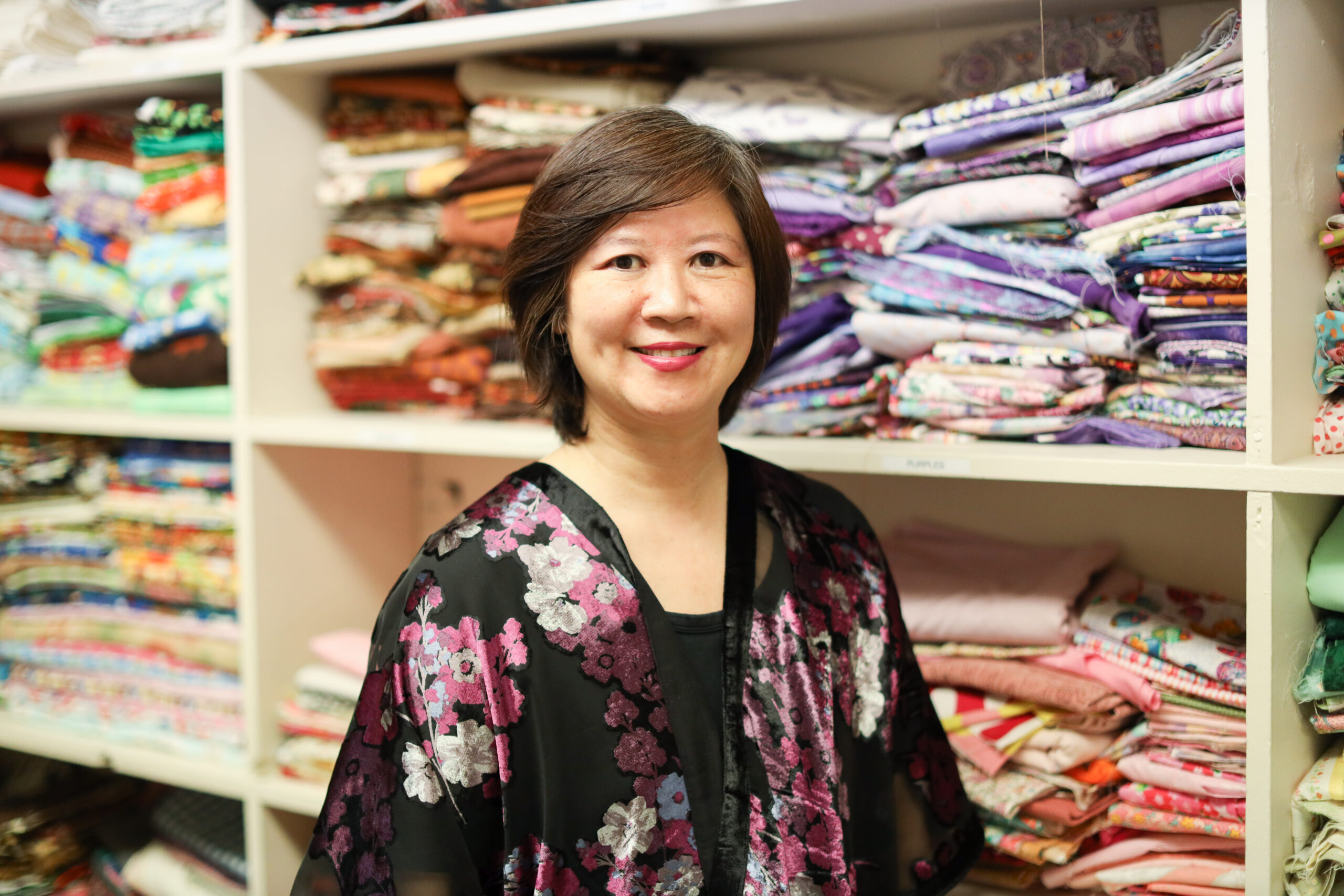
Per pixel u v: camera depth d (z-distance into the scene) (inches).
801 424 53.4
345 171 66.7
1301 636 43.1
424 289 65.3
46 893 76.2
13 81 71.7
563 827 37.7
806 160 55.1
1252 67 39.4
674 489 42.2
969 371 50.0
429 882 36.9
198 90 70.1
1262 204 39.6
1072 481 44.4
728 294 38.8
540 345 42.0
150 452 73.0
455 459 77.5
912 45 58.9
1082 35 52.6
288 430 63.1
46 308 76.5
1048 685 49.6
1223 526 55.6
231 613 71.0
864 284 53.9
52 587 78.4
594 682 38.6
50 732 74.7
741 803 39.2
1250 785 41.2
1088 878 49.3
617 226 38.0
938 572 57.2
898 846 46.1
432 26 57.2
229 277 67.4
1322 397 44.8
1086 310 47.2
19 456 76.4
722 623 41.2
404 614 39.3
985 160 49.1
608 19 52.7
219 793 67.4
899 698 46.8
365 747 38.9
